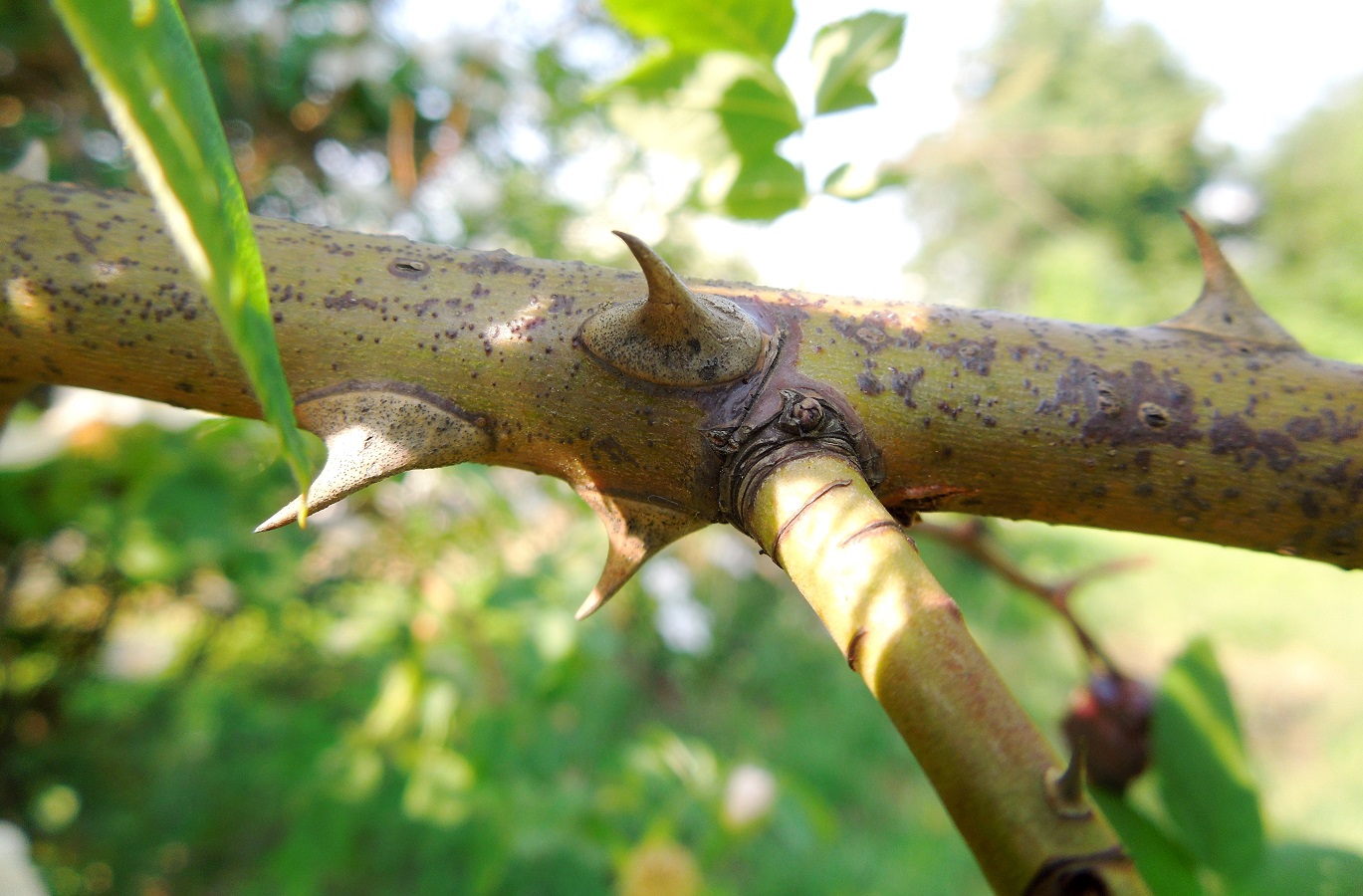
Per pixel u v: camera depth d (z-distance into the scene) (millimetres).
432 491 276
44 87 317
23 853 150
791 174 140
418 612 277
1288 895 105
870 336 79
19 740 461
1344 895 104
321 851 297
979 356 79
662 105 137
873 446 77
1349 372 81
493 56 371
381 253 79
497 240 326
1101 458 78
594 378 76
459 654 293
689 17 126
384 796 348
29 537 267
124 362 76
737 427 74
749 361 75
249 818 433
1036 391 78
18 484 253
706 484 77
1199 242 86
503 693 275
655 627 541
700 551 553
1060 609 143
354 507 297
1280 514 79
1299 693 751
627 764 296
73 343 75
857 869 493
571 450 78
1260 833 109
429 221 326
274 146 381
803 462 72
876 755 658
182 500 270
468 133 378
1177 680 118
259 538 302
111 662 518
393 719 287
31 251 74
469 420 76
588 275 81
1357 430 78
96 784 460
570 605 302
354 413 75
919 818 580
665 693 617
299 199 387
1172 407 78
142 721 497
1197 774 114
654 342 74
